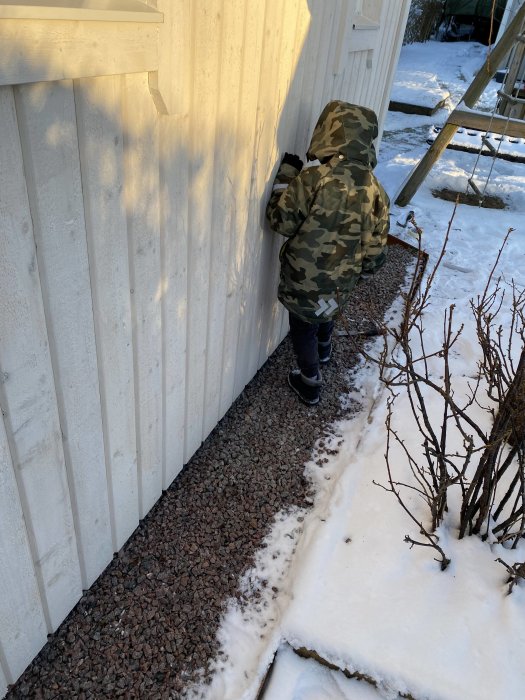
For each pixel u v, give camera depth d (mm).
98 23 1166
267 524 2264
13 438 1308
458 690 1634
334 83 3066
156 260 1714
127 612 1901
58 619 1783
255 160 2252
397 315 3834
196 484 2424
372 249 2602
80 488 1664
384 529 2129
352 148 2312
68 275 1335
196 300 2080
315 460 2604
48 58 1068
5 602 1475
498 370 1995
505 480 2418
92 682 1713
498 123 5195
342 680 1753
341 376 3209
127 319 1645
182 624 1882
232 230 2225
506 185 6520
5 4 945
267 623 1896
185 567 2066
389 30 4250
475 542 2061
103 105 1292
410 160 7262
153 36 1356
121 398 1744
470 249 4953
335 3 2680
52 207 1222
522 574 1786
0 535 1364
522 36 4992
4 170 1069
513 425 2006
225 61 1775
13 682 1646
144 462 2047
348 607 1846
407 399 2928
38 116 1113
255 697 1692
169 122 1575
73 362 1450
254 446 2658
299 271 2473
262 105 2172
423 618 1810
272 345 3271
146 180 1544
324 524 2158
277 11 2062
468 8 18391
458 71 14242
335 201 2318
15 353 1229
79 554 1797
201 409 2449
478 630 1777
